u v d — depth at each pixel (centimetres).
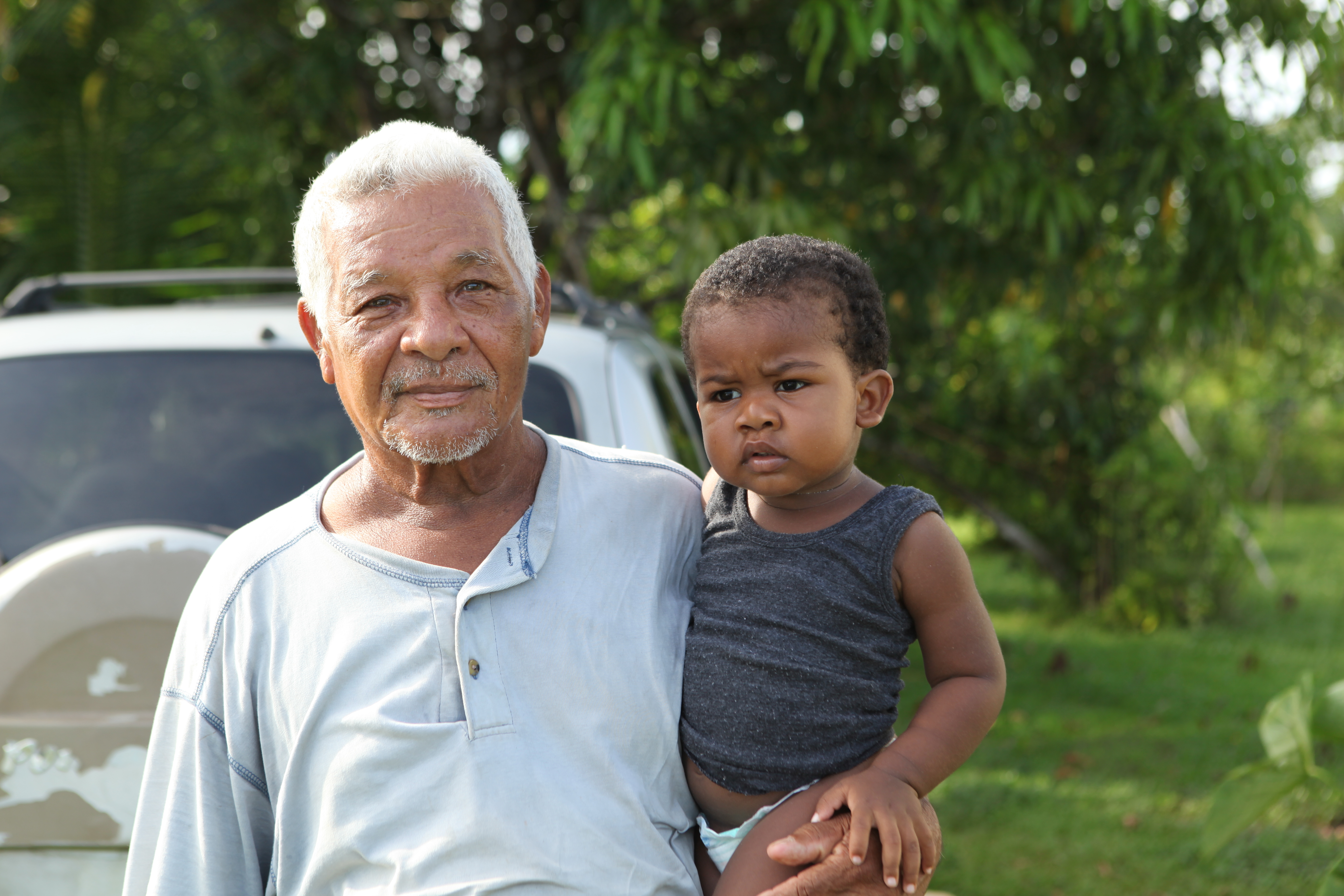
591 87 512
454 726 137
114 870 164
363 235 142
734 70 607
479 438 143
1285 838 407
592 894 138
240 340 237
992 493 890
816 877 135
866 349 152
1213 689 631
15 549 216
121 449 226
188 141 582
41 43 532
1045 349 841
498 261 145
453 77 680
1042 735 555
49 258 571
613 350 234
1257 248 610
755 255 151
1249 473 1612
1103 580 854
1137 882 378
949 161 587
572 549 149
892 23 515
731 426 149
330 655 141
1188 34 601
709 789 149
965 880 381
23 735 164
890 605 148
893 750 144
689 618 157
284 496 222
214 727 145
